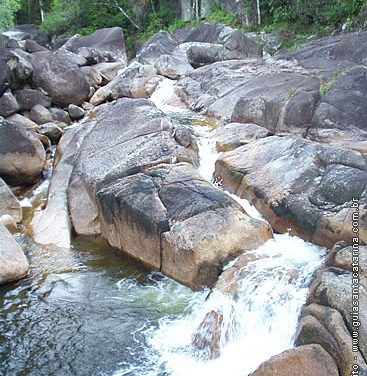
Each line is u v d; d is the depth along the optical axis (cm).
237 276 606
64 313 621
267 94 1016
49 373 530
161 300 635
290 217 700
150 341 567
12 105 1129
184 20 2453
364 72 925
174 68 1510
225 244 647
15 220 845
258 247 657
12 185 939
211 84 1288
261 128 954
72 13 2697
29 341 577
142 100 974
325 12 1669
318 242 670
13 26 3042
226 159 820
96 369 533
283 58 1365
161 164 805
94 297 650
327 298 486
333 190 687
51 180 921
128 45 2545
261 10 1981
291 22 1831
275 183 740
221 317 559
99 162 848
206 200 693
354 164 710
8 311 629
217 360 532
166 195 720
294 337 507
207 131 1028
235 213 678
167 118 905
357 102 885
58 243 780
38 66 1263
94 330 589
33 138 940
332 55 1242
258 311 559
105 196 763
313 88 970
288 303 543
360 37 1217
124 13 2614
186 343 559
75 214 824
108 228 772
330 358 448
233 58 1619
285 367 450
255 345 538
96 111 1278
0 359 552
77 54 1588
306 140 793
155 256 696
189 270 646
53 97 1264
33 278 696
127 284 675
